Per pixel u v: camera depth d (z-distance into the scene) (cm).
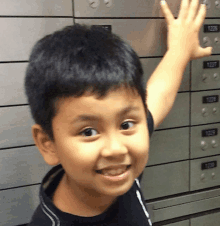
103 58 45
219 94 168
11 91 124
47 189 64
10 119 127
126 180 48
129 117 46
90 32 53
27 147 133
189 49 122
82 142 44
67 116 43
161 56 149
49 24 124
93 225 60
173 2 143
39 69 48
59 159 50
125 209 66
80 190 56
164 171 164
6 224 137
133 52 53
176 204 172
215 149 175
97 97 41
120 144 44
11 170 132
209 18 153
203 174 175
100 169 46
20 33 120
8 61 121
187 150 167
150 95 103
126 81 44
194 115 163
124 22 137
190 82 157
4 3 115
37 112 49
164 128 157
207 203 182
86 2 127
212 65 160
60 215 57
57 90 43
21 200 137
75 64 44
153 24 143
